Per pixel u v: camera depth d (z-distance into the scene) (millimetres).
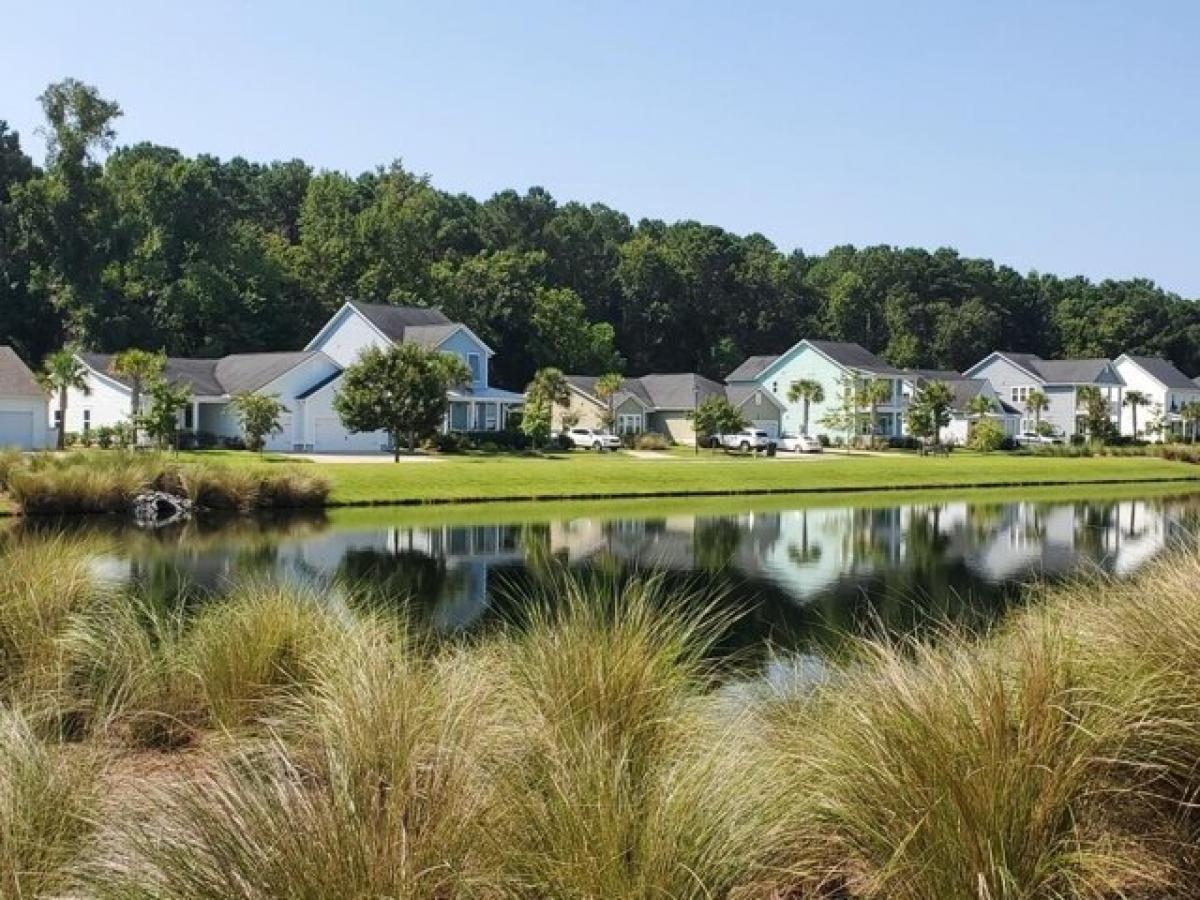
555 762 4465
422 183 92562
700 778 4262
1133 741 4551
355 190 92500
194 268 68188
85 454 33125
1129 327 115438
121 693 7125
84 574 9680
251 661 7367
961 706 4391
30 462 30016
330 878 3453
